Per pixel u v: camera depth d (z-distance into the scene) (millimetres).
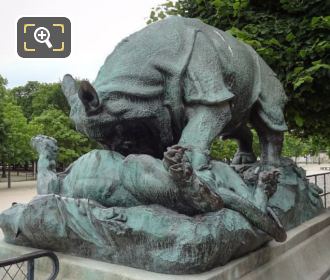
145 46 3152
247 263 2752
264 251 3012
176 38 3184
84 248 2736
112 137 3096
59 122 22359
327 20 4805
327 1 5074
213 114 3070
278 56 5176
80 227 2680
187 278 2311
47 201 2820
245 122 4023
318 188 5000
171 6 6418
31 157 21328
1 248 3068
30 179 27453
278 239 2926
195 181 2383
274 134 3941
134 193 2697
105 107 2943
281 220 3527
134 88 2967
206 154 2881
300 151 33156
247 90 3594
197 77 3082
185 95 3107
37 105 29938
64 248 2842
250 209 2691
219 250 2434
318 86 5395
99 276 2498
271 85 3904
